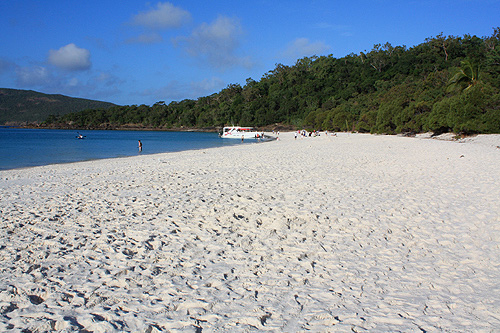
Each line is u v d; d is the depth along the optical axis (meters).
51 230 7.12
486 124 36.81
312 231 6.99
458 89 48.28
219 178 13.78
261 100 134.25
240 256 5.74
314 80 131.25
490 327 3.65
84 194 10.99
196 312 3.98
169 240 6.50
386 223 7.40
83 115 184.00
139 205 9.25
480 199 9.30
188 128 149.88
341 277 4.94
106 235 6.74
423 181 12.22
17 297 4.36
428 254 5.77
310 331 3.58
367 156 22.25
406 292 4.49
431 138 45.03
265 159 21.75
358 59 136.12
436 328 3.64
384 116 62.56
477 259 5.53
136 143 59.44
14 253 5.86
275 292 4.49
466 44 103.88
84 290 4.54
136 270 5.16
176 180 13.52
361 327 3.65
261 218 7.87
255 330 3.60
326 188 11.21
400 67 110.06
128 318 3.82
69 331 3.55
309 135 74.12
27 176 16.27
